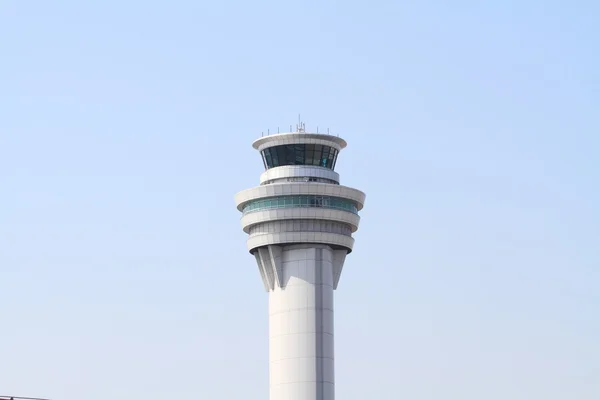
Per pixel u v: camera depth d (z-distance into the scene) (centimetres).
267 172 17762
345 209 17362
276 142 17625
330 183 17512
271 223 17250
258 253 17488
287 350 16875
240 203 17575
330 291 17250
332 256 17512
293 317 16988
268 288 17462
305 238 17088
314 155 17625
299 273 17125
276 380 16900
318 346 16812
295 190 17138
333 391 16862
